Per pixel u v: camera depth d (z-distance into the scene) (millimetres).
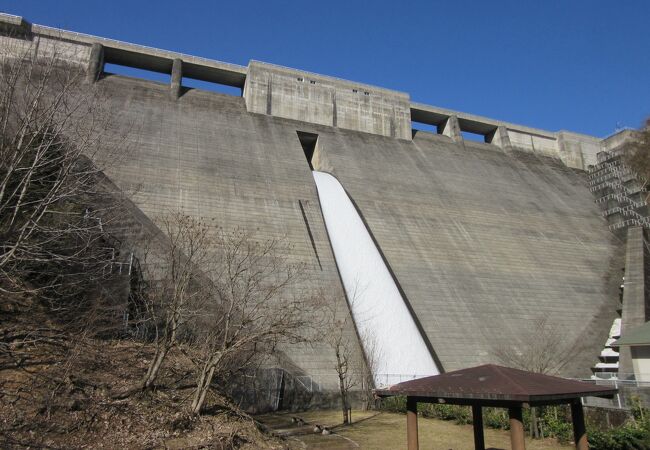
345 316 25719
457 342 27328
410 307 28594
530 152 59719
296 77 49000
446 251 34625
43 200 12156
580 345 30547
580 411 9906
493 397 8594
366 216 35500
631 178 51688
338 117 49406
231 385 18297
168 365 14945
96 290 15695
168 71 47938
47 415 10648
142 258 20812
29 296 13859
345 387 21109
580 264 39062
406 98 53938
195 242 19188
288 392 20891
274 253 27312
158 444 11070
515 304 31859
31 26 40031
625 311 33344
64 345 13180
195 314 14961
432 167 47281
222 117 43031
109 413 11523
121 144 25547
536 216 44062
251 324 16859
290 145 42125
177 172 32438
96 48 42156
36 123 12406
